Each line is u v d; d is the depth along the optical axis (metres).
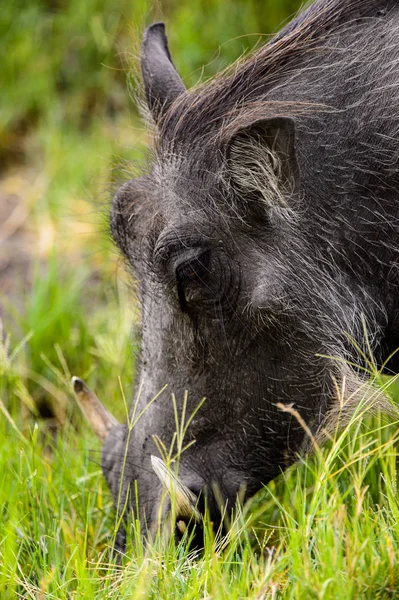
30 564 10.42
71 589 10.02
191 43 21.16
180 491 9.89
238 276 10.11
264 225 10.19
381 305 10.67
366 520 9.17
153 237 10.30
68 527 11.18
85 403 11.41
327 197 10.38
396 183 10.42
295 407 10.30
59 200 20.72
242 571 8.99
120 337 15.42
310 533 9.18
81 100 23.42
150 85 11.50
